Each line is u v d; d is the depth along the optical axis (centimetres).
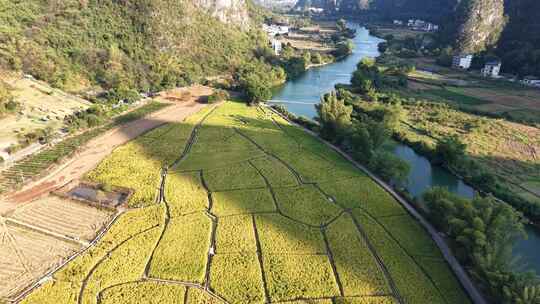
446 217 5216
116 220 5466
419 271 4675
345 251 4966
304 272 4584
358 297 4253
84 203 5869
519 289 3941
